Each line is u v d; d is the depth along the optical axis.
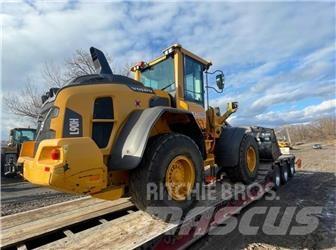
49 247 2.80
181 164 3.49
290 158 9.32
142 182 3.12
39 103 17.36
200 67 5.37
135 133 3.14
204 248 3.71
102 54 4.04
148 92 3.88
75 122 3.03
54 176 2.53
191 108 4.74
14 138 13.15
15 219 3.64
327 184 8.33
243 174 5.22
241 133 5.36
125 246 2.73
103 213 3.84
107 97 3.31
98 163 2.83
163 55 4.86
